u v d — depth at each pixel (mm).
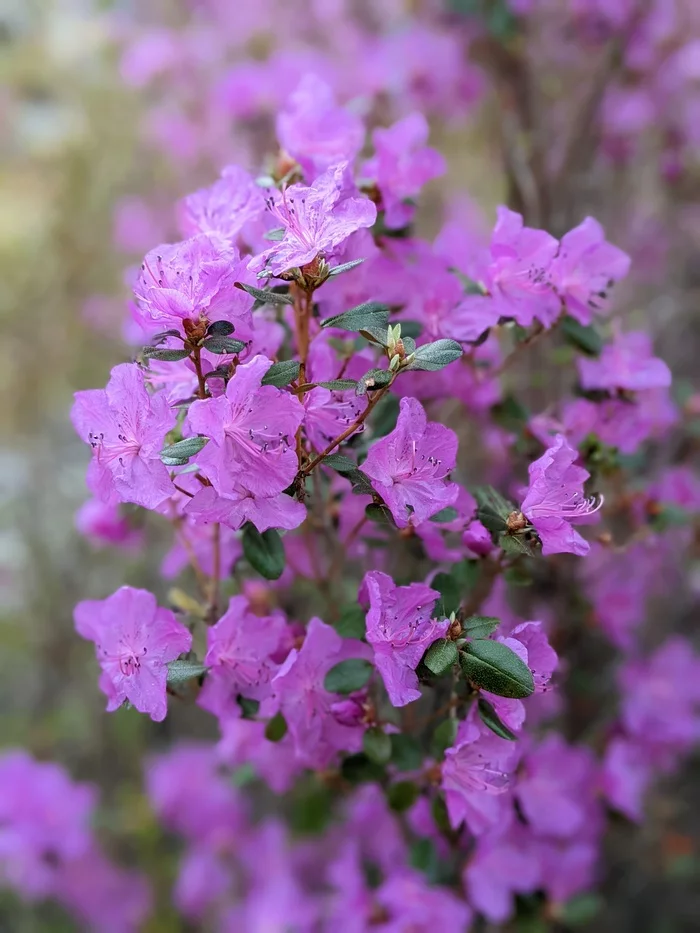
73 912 759
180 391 357
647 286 772
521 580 397
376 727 380
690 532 613
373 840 575
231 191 378
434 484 349
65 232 919
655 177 782
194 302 326
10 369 980
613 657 632
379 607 338
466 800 375
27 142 1023
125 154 928
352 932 508
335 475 410
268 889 664
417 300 400
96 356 918
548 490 355
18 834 667
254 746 465
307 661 371
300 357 367
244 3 903
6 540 911
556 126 722
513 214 388
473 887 476
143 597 353
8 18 1013
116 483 329
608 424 438
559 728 614
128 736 761
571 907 522
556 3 700
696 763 757
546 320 400
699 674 587
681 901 733
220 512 323
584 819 535
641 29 708
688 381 760
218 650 371
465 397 434
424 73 751
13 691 925
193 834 732
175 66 877
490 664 335
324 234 334
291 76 717
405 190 410
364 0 876
